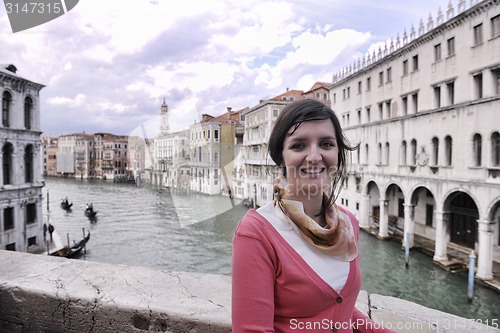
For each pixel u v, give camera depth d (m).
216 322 2.07
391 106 27.45
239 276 1.15
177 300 2.31
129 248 23.95
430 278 18.98
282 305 1.19
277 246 1.18
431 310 2.43
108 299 2.31
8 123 21.06
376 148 28.89
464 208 22.73
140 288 2.50
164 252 18.94
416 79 24.61
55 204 50.69
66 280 2.61
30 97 22.94
